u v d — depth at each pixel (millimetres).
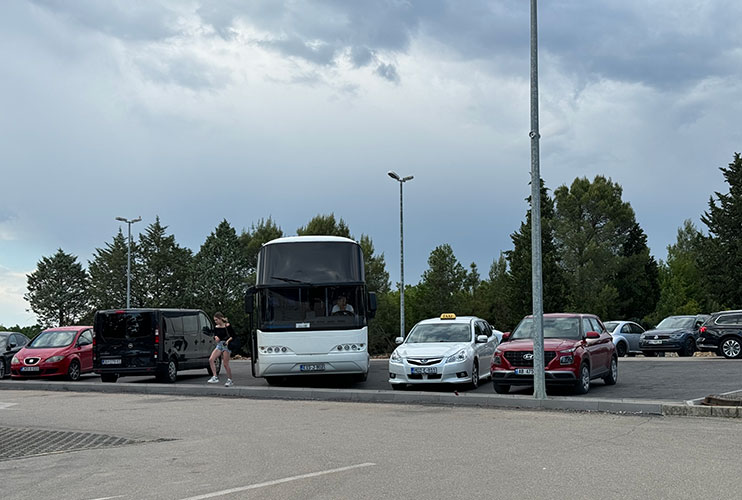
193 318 24344
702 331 27891
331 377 22719
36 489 7855
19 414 15039
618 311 65375
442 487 7320
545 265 58875
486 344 20062
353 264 19594
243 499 6977
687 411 13375
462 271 64188
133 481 8102
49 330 25734
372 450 9750
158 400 17594
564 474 7895
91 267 78938
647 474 7836
